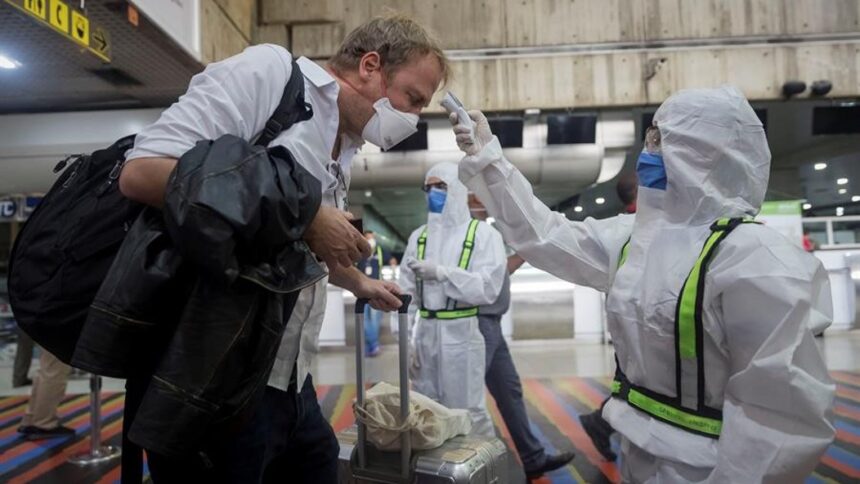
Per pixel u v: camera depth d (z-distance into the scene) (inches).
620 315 42.6
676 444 37.8
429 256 94.4
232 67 35.4
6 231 258.4
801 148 399.2
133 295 29.4
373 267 270.8
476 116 53.1
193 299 29.6
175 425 28.9
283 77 37.2
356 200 463.5
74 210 33.8
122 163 34.9
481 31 230.5
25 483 106.8
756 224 37.2
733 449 34.4
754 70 227.1
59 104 169.6
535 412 151.8
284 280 30.9
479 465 55.1
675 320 38.0
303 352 44.4
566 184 239.8
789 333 33.4
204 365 29.3
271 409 39.6
